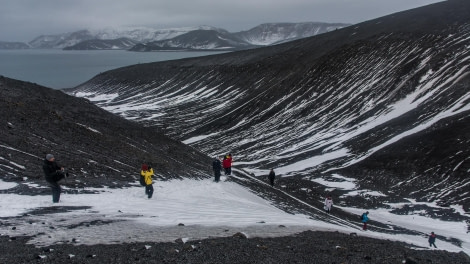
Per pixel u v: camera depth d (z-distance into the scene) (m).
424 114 60.62
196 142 88.94
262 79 125.50
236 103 114.38
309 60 116.31
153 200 17.69
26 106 28.19
